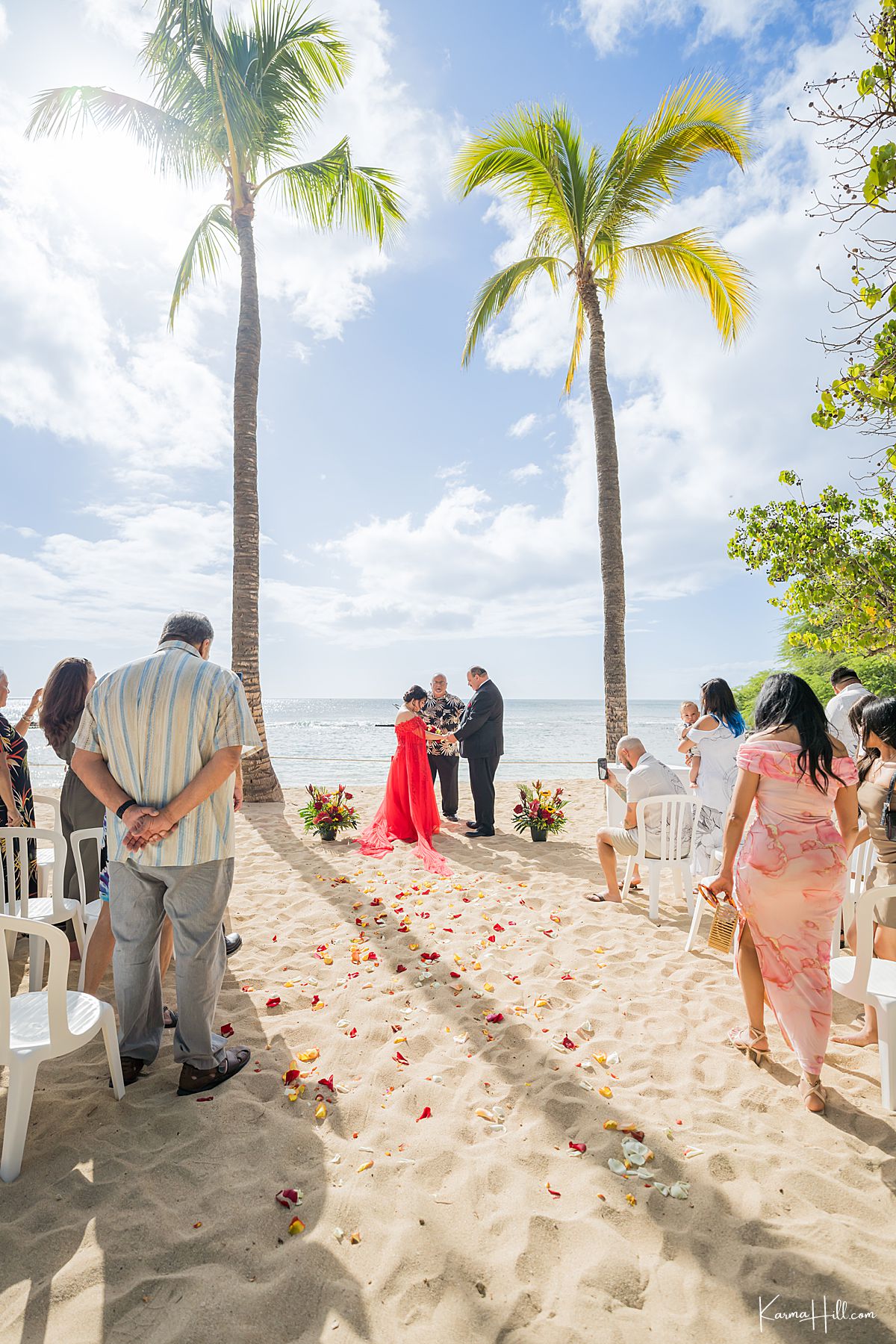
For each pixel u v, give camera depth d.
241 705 2.75
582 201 10.13
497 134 9.86
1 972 2.25
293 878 6.00
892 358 2.99
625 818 5.18
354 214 11.50
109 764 2.72
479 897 5.43
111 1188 2.21
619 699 9.99
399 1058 3.04
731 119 9.35
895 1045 2.63
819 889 2.71
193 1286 1.85
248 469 10.23
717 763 5.07
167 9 8.23
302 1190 2.23
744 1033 3.12
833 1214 2.13
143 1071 2.93
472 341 11.12
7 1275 1.88
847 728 5.43
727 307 10.55
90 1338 1.69
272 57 10.15
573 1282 1.88
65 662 4.07
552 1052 3.12
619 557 10.12
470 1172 2.32
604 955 4.28
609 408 10.29
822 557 5.37
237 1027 3.36
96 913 3.61
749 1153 2.40
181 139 9.70
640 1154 2.38
